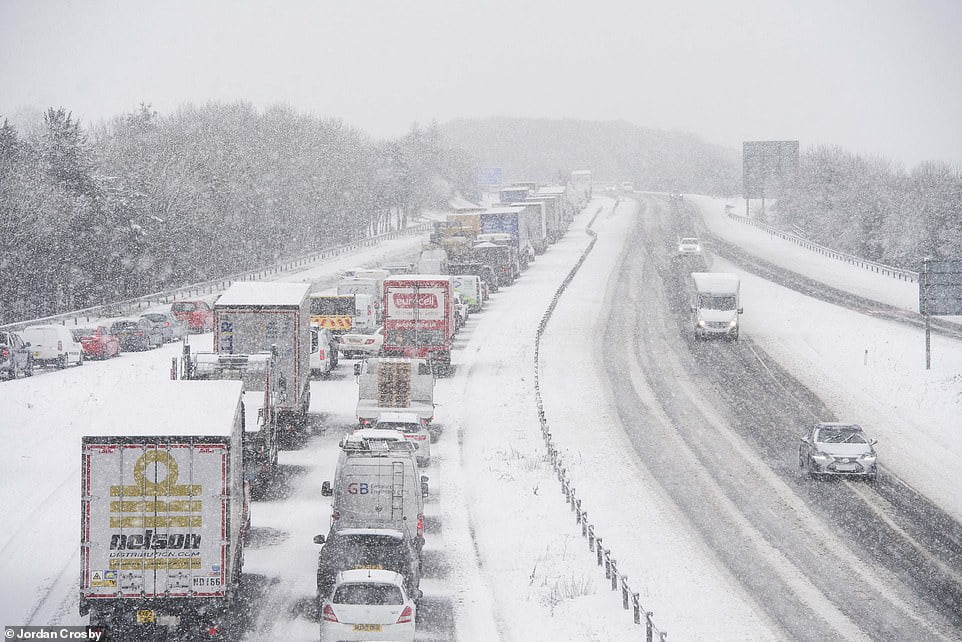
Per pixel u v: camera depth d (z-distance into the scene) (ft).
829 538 167.12
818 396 286.87
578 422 251.80
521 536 165.58
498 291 509.76
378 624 111.04
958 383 299.79
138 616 110.93
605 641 122.72
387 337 294.05
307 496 179.73
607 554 147.02
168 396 124.67
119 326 355.56
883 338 376.68
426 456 204.95
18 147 526.57
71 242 490.08
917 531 171.42
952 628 129.08
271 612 127.75
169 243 555.69
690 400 279.69
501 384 294.05
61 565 142.00
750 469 211.61
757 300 472.44
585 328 398.62
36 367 311.27
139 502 110.93
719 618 131.75
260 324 211.00
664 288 512.22
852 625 129.80
